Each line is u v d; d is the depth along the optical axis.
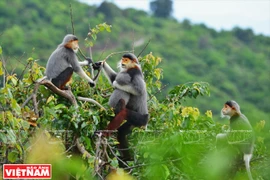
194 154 14.02
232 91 48.12
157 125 15.60
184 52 60.09
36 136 12.91
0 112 12.63
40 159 12.56
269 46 70.75
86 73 16.52
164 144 14.11
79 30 55.09
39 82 13.88
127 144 15.09
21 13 59.50
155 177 13.74
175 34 69.38
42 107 13.93
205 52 61.97
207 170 13.33
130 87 15.60
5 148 12.70
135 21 72.56
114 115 14.86
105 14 67.38
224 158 14.17
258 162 15.23
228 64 59.44
